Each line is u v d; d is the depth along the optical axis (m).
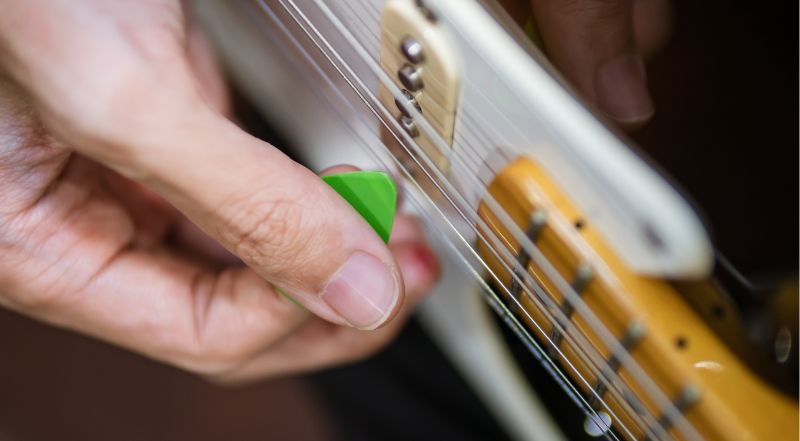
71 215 0.32
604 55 0.32
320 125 0.37
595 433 0.32
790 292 0.30
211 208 0.28
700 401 0.25
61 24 0.26
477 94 0.26
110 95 0.26
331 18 0.28
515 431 0.38
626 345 0.26
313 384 0.40
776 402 0.26
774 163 0.33
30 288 0.32
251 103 0.39
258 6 0.35
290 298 0.30
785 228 0.33
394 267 0.29
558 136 0.25
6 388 0.42
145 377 0.43
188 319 0.33
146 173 0.27
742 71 0.34
